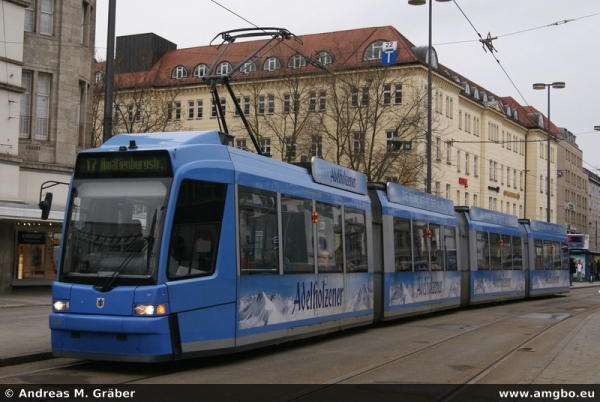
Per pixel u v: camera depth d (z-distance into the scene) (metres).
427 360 12.12
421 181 42.84
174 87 62.16
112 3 16.31
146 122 47.34
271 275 12.26
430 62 30.27
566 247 38.91
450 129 64.19
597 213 130.75
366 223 16.84
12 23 28.94
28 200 30.59
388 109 46.19
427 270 21.00
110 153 10.59
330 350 13.38
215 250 10.86
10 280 29.38
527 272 32.47
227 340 10.96
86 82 33.94
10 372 10.13
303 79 44.81
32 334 14.17
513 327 18.42
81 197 10.62
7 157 28.48
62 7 32.22
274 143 54.66
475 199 71.50
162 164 10.34
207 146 11.12
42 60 31.55
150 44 67.81
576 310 25.83
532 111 98.44
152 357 9.76
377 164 41.06
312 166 14.46
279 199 12.73
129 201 10.35
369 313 16.72
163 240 10.03
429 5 30.12
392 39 59.16
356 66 43.44
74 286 10.14
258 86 48.47
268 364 11.40
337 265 15.05
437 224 22.23
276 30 18.12
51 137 31.80
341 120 42.34
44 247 32.03
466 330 17.53
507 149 80.94
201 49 67.44
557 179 100.62
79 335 10.09
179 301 10.09
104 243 10.27
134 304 9.81
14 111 29.02
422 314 22.59
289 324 12.83
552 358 11.99
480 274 26.33
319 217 14.30
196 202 10.59
